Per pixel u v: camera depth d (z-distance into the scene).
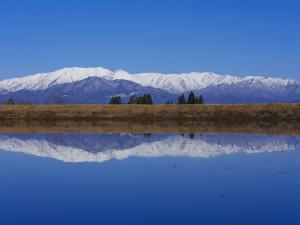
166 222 18.41
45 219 18.88
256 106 93.62
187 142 49.19
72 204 21.42
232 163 33.81
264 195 23.11
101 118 96.62
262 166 32.22
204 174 29.16
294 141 49.44
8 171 30.94
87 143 49.47
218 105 96.75
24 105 104.62
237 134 59.00
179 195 23.23
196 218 18.98
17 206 21.06
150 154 39.66
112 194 23.44
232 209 20.41
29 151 42.62
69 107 102.19
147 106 100.06
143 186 25.53
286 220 18.61
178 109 96.94
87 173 29.88
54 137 56.78
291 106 91.94
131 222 18.44
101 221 18.53
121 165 33.28
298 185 25.45
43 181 27.14
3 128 74.00
